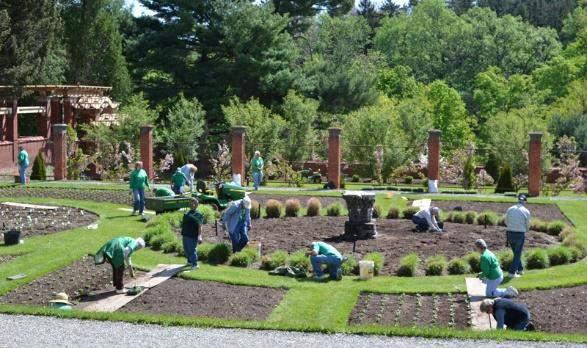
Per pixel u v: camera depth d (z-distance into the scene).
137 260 21.27
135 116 47.47
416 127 48.88
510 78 78.12
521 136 42.44
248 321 14.99
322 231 25.23
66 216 28.41
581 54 82.88
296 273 19.77
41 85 53.31
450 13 100.19
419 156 45.81
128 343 13.24
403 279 19.41
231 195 28.45
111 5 70.94
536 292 18.22
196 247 20.64
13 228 25.83
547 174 43.19
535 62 88.56
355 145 43.66
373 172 43.38
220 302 17.38
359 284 18.86
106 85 61.59
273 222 27.03
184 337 13.68
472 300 17.31
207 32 56.78
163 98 58.62
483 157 50.62
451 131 73.44
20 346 13.07
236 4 57.28
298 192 34.56
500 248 22.50
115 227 25.83
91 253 22.00
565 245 22.53
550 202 32.28
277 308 16.92
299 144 48.34
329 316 16.41
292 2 65.00
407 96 79.94
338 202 31.56
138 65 59.75
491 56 88.62
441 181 40.69
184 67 58.00
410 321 16.06
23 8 49.66
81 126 50.50
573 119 55.09
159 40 57.44
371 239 23.95
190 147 48.25
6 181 39.00
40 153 41.62
